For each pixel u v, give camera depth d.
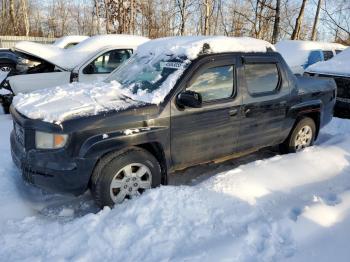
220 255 2.79
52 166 3.39
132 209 3.35
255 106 4.57
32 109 3.63
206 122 4.11
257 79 4.66
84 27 39.00
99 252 2.89
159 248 2.88
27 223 3.44
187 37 4.69
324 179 4.29
